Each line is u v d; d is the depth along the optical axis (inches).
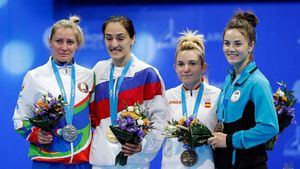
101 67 494.9
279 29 745.0
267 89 431.2
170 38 758.5
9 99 768.3
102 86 488.1
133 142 449.7
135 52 762.2
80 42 488.1
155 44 760.3
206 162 475.2
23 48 768.3
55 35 475.2
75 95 476.7
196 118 467.2
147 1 760.3
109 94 483.2
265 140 427.2
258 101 429.1
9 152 767.7
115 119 468.8
